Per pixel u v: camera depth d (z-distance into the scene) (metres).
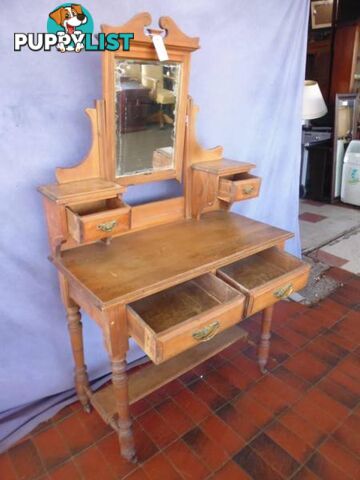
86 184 1.17
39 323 1.42
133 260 1.21
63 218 1.10
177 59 1.23
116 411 1.33
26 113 1.17
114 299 1.00
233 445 1.35
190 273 1.14
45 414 1.46
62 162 1.29
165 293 1.36
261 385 1.62
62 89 1.21
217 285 1.27
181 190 1.67
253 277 1.46
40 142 1.22
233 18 1.58
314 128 4.10
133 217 1.41
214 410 1.49
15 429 1.40
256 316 2.11
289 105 2.02
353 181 3.95
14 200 1.23
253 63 1.75
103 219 1.11
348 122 4.00
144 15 1.09
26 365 1.44
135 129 1.24
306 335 1.94
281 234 1.42
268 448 1.34
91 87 1.27
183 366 1.46
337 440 1.37
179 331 1.02
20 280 1.33
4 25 1.07
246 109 1.82
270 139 2.01
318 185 4.17
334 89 4.09
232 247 1.31
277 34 1.79
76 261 1.20
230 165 1.46
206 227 1.48
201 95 1.62
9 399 1.44
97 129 1.17
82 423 1.44
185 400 1.54
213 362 1.75
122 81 1.15
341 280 2.49
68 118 1.25
